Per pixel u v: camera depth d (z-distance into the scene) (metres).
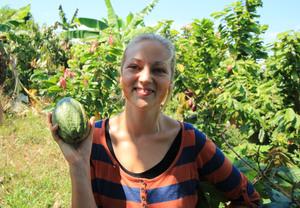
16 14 3.93
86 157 0.83
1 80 3.44
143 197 0.85
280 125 1.63
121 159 0.87
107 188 0.86
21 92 3.78
